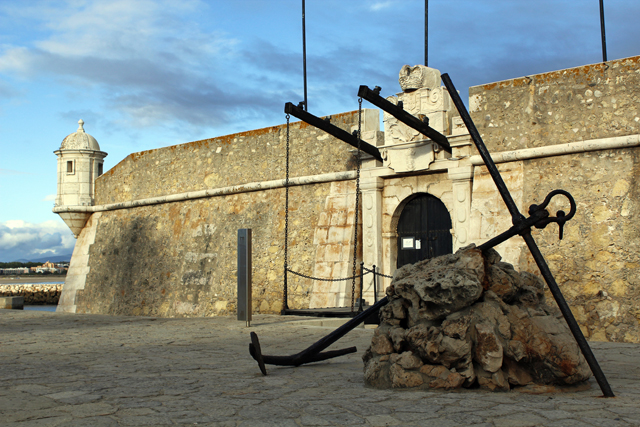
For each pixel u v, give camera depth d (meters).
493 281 4.57
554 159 9.52
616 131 8.92
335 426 3.12
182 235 16.31
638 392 4.07
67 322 11.36
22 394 3.97
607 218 8.82
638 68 8.77
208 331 9.31
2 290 41.62
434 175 11.32
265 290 13.89
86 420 3.22
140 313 16.86
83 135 19.94
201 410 3.49
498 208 9.91
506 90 10.12
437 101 11.01
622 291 8.49
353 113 12.79
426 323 4.47
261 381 4.64
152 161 17.59
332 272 12.36
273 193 14.30
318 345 5.42
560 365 4.15
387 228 11.98
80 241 19.77
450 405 3.64
